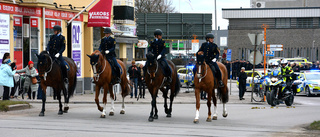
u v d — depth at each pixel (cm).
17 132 1257
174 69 1753
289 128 1468
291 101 2397
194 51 4378
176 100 2666
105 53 1695
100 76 1662
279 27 7200
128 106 2214
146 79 1641
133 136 1229
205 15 4778
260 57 2703
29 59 2591
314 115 1884
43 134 1230
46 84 1702
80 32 2983
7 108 1794
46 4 2616
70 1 2911
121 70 1803
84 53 3089
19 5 2500
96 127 1386
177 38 4794
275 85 2333
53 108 1978
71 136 1209
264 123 1594
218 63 1733
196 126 1477
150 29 4762
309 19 7138
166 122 1575
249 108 2217
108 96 2867
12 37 2458
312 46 7106
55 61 1716
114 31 3288
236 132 1348
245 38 7250
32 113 1758
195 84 1603
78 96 2806
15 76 2506
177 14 4766
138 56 5144
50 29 2742
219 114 1892
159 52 1670
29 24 2584
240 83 2864
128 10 3662
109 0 2867
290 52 7181
